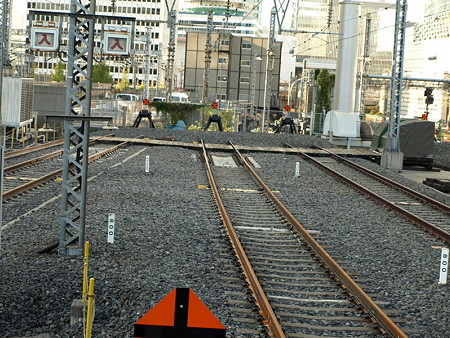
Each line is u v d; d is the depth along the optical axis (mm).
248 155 36562
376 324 9461
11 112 37688
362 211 19828
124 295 10008
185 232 15125
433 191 25844
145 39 71625
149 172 25969
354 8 56531
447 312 10305
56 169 25500
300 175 28391
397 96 34250
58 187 20906
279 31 55469
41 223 15086
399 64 34062
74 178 12680
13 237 13625
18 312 9133
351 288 11148
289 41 175250
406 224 17938
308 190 23922
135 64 77562
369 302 10070
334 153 38906
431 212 20469
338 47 57281
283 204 20328
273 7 55219
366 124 50250
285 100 148000
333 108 58312
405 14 33469
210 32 61500
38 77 95375
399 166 34031
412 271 12836
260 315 9594
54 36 12617
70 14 12484
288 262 13117
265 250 13984
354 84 57406
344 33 56750
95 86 93000
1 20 32938
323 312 10023
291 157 36812
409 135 36906
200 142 43062
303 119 82875
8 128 40312
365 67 65750
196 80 104312
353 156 38656
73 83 12898
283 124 55406
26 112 40406
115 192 20344
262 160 34031
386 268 12969
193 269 11945
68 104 12852
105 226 15117
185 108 61469
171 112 61438
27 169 25078
